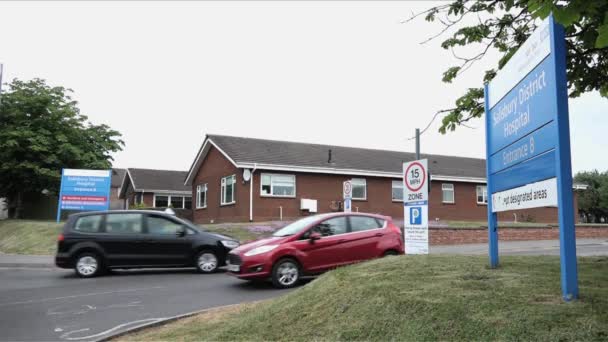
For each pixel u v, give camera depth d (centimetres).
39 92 3166
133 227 1298
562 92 451
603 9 516
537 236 2177
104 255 1259
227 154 2661
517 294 481
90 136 3381
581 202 5209
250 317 662
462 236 1991
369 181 2905
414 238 963
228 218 2719
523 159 535
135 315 821
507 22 755
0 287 1096
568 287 446
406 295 538
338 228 1100
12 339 686
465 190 3203
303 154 2909
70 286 1107
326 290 655
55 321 788
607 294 455
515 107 557
